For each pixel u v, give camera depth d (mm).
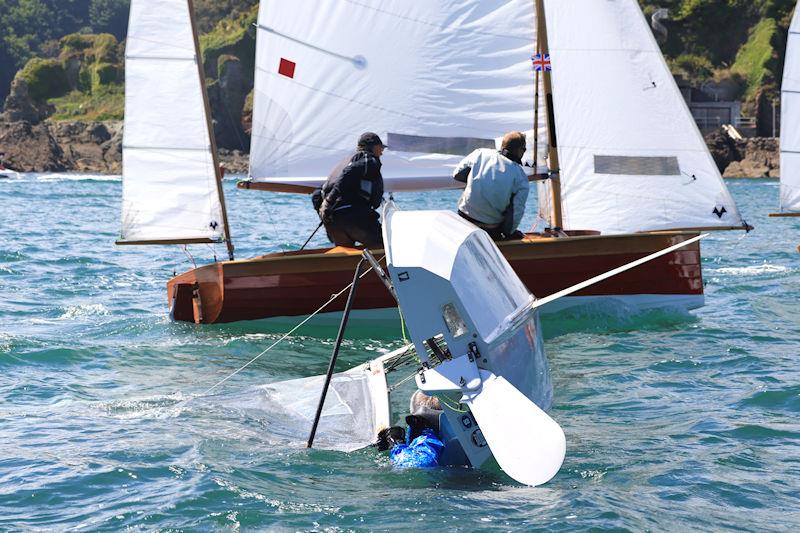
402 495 18312
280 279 35719
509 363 20438
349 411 23531
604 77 39125
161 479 19078
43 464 19812
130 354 31422
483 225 34500
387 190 41500
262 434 22281
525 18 40531
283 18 40531
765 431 22297
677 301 37375
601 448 21281
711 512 17453
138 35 38531
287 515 17297
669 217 39281
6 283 47469
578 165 39688
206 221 39469
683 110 38844
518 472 18078
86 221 94875
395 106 41375
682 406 24703
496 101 41125
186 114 39031
